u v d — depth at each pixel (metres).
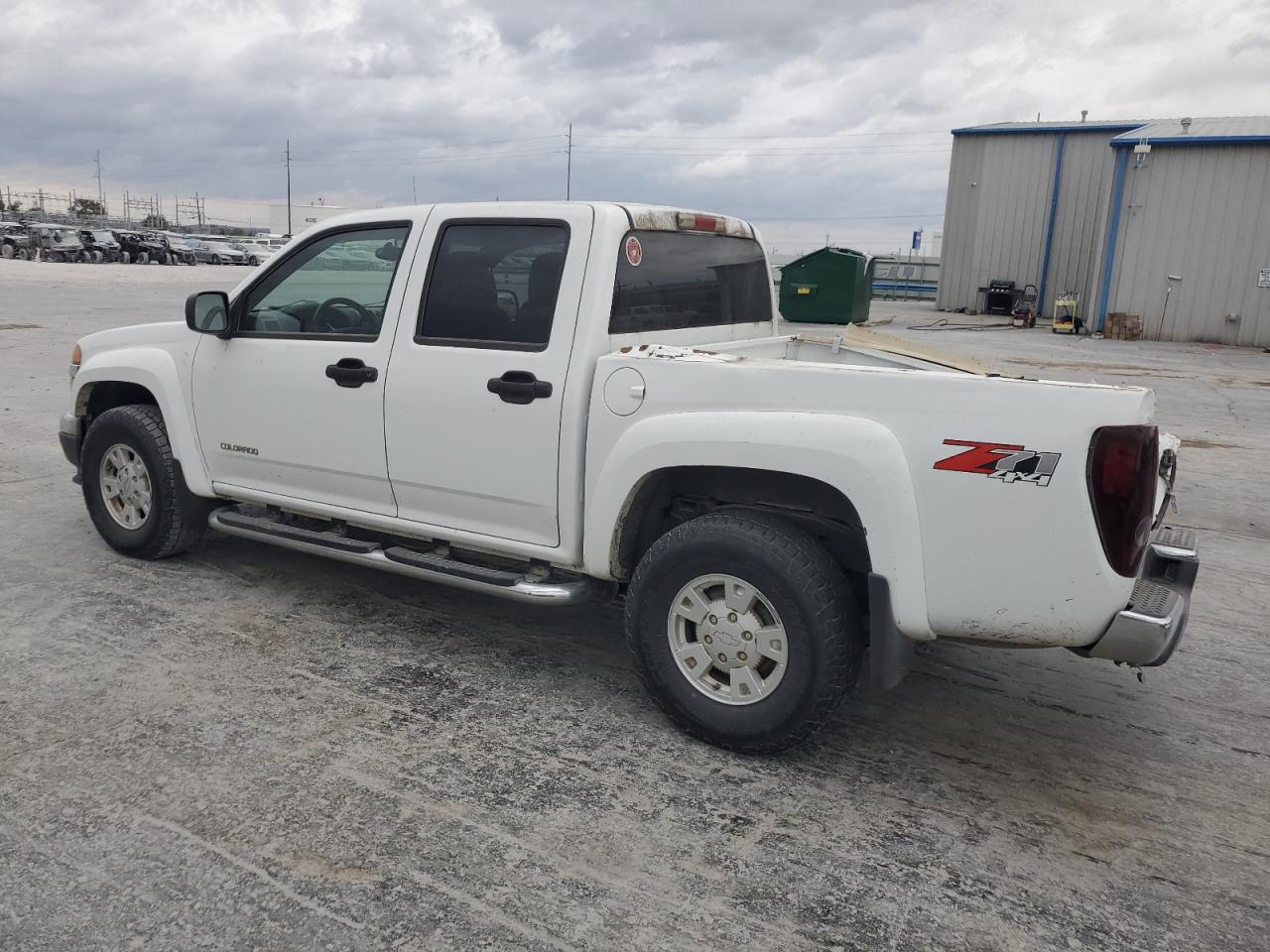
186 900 2.58
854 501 3.08
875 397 3.09
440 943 2.45
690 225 4.20
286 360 4.39
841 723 3.73
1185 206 20.56
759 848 2.90
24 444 8.09
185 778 3.15
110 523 5.23
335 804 3.04
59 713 3.57
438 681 3.95
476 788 3.16
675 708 3.51
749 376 3.29
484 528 3.97
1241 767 3.49
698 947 2.47
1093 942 2.54
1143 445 2.83
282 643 4.27
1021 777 3.37
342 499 4.38
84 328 17.09
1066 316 22.62
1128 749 3.60
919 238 39.84
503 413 3.76
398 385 4.03
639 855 2.84
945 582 3.04
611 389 3.54
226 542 5.64
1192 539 3.54
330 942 2.45
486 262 3.88
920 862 2.86
